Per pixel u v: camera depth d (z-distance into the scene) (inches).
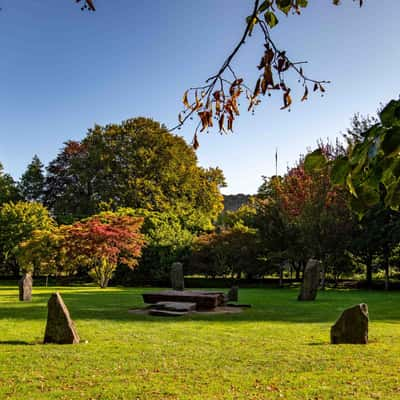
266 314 552.4
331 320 498.9
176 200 1552.7
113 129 1569.9
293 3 92.0
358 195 61.9
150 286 1288.1
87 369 274.7
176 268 884.6
